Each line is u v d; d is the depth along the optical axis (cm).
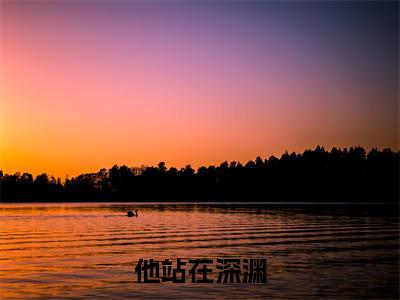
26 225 9869
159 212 16150
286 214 14275
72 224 10188
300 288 3753
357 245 6238
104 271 4397
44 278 4091
